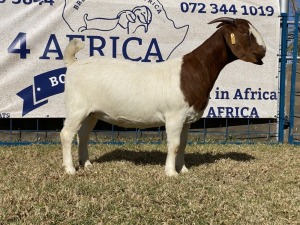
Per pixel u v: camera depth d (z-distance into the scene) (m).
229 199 1.86
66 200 1.75
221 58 2.19
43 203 1.70
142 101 2.10
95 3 3.07
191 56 2.17
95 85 2.11
